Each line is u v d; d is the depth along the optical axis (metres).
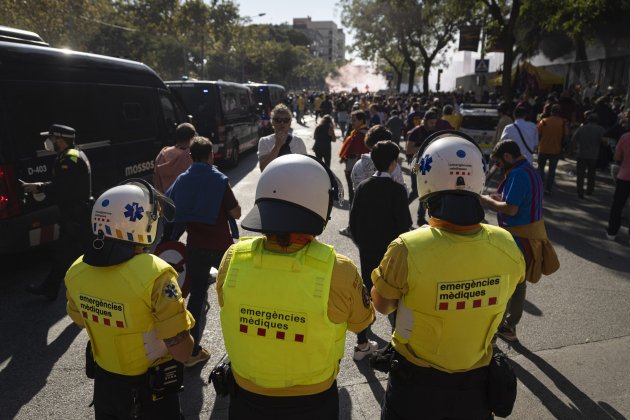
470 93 27.89
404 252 1.80
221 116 11.91
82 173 4.59
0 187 4.80
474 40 22.05
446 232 1.80
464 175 1.80
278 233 1.62
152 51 53.38
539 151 9.49
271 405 1.70
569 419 3.06
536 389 3.36
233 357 1.73
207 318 4.37
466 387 1.85
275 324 1.63
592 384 3.42
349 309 1.70
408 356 1.89
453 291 1.75
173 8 51.91
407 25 32.34
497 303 1.81
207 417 3.06
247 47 68.19
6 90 4.91
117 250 1.88
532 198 3.46
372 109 13.35
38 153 5.21
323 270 1.63
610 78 21.42
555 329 4.20
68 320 4.37
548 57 28.36
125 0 52.19
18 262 5.86
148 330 1.92
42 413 3.09
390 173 3.77
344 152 7.99
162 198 2.09
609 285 5.17
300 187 1.65
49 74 5.49
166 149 5.27
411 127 12.35
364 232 3.70
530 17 18.86
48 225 5.32
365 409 3.16
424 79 34.75
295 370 1.66
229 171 12.33
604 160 11.91
